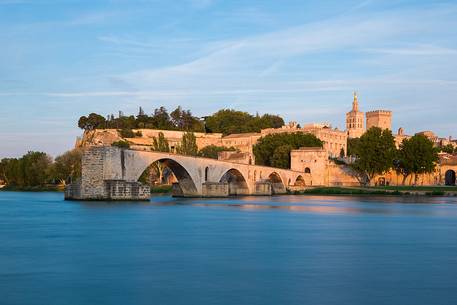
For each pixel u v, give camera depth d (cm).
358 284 4097
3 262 4969
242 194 19588
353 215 10331
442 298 3703
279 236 6919
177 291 3884
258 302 3597
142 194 13625
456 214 10662
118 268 4691
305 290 3909
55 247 5891
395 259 5169
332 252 5591
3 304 3562
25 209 11375
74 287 4003
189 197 16925
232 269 4650
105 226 8000
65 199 14262
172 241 6397
